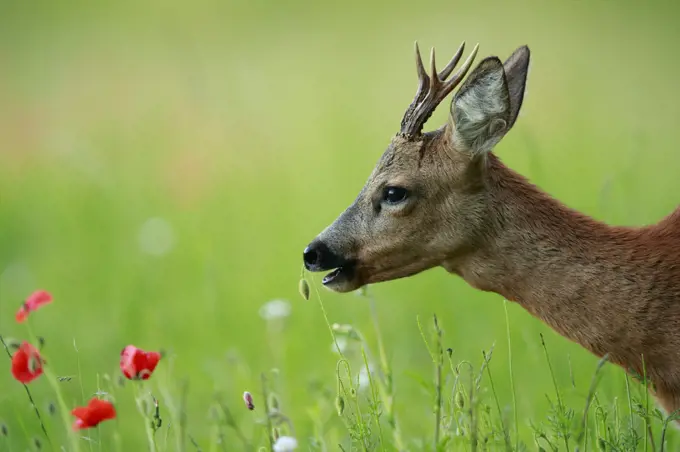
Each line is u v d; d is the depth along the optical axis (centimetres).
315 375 1131
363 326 1282
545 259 836
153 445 789
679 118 2023
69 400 1148
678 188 1474
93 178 1944
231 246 1599
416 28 3014
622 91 2236
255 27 3312
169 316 1375
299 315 1341
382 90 2452
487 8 3075
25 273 1541
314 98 2455
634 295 816
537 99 2167
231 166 2000
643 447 909
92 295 1495
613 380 1037
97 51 3216
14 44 3391
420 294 1377
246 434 1025
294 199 1742
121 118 2588
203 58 2853
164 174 2036
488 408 787
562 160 1684
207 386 1191
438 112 1752
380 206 863
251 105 2402
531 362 1133
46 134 2528
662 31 2694
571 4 2973
